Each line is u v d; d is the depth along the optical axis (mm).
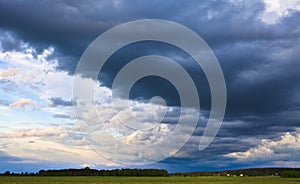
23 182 128500
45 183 124375
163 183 131000
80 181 139125
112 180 150750
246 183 131375
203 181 147875
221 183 133000
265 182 140000
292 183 132750
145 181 143500
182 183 129750
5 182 127312
